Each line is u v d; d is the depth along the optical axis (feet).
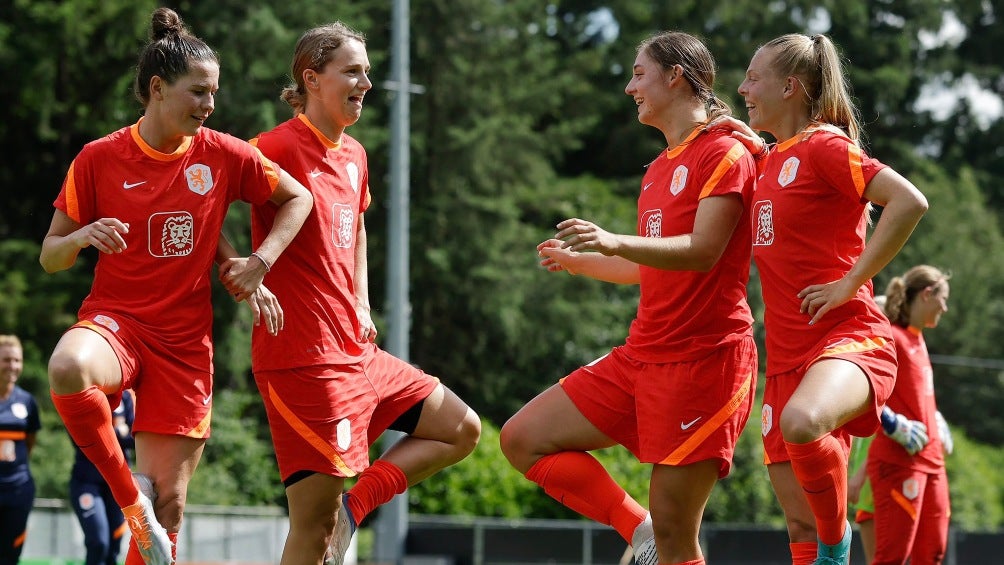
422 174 173.27
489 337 174.29
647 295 32.89
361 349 33.42
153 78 30.55
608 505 33.63
